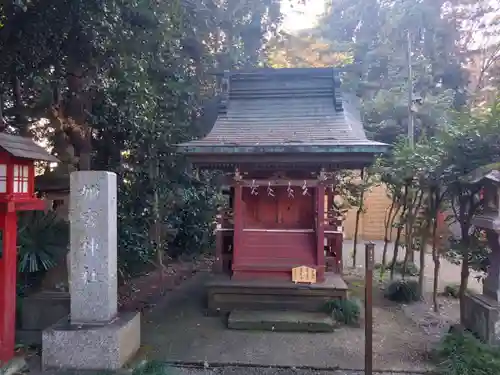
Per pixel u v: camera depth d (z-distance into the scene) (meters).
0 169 5.11
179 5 8.75
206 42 11.05
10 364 5.24
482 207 6.55
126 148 8.91
